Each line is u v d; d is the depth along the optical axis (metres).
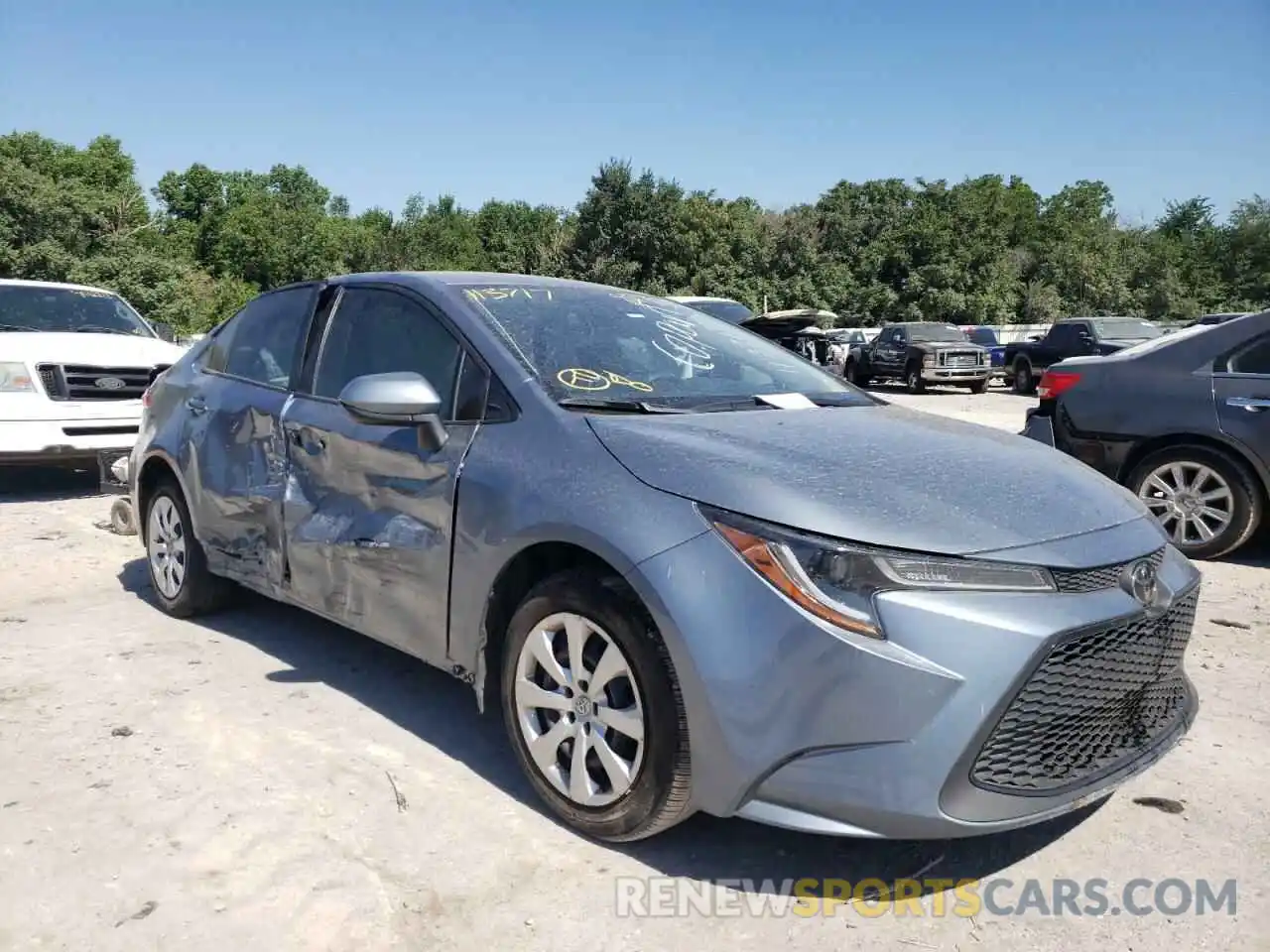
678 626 2.56
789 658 2.45
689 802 2.66
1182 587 2.84
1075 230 54.09
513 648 3.05
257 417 4.17
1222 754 3.54
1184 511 6.30
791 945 2.48
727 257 48.47
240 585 4.74
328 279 4.26
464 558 3.17
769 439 2.96
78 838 2.90
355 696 3.96
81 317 9.25
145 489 5.08
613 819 2.79
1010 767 2.48
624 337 3.72
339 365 3.93
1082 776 2.60
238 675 4.17
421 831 2.95
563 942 2.48
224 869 2.76
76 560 6.06
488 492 3.09
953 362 22.89
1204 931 2.55
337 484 3.71
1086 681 2.56
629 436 2.94
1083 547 2.62
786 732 2.47
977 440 3.28
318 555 3.78
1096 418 6.59
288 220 66.69
